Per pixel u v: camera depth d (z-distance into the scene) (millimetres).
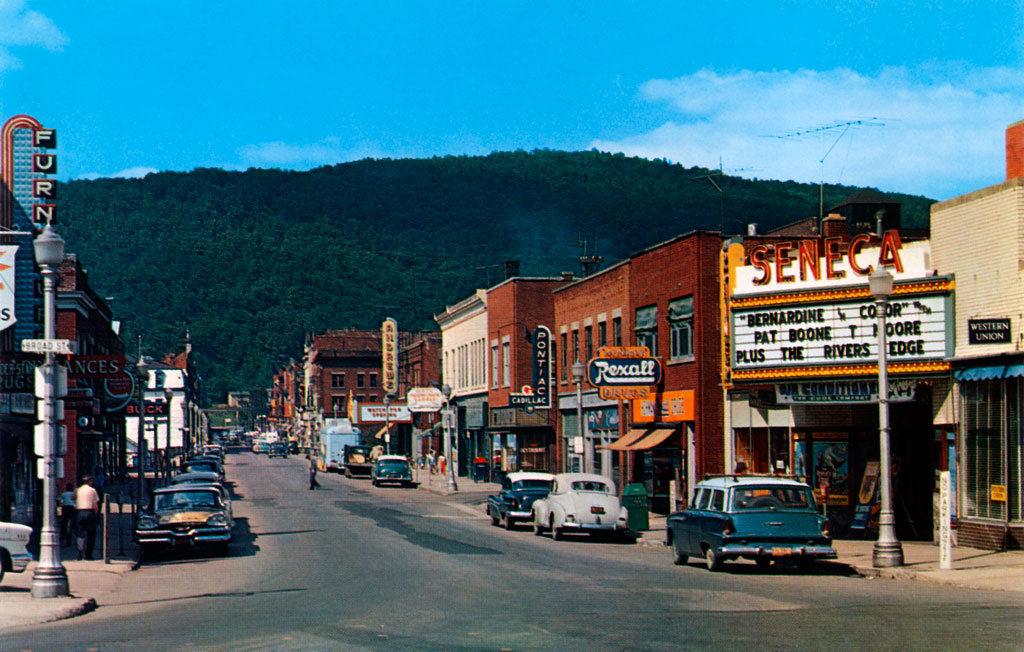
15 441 34500
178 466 87188
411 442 94438
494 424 62031
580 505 30938
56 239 19250
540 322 60094
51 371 19047
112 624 15516
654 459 40312
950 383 25828
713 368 35656
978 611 14820
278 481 78000
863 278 27812
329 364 137000
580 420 37375
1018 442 23453
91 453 64125
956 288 25719
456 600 16734
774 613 14789
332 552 27219
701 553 22375
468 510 45844
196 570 24281
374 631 13445
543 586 18844
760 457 33281
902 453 29078
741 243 33250
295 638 12992
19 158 36250
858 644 11898
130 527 37750
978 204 24984
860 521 28422
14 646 13320
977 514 24781
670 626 13562
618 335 44031
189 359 158375
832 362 28047
